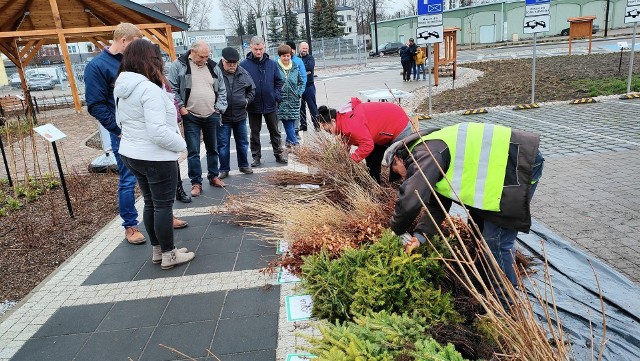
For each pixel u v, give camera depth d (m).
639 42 29.08
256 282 3.57
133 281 3.73
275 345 2.82
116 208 5.68
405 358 2.06
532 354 1.90
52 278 3.86
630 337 2.70
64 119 14.88
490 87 15.41
